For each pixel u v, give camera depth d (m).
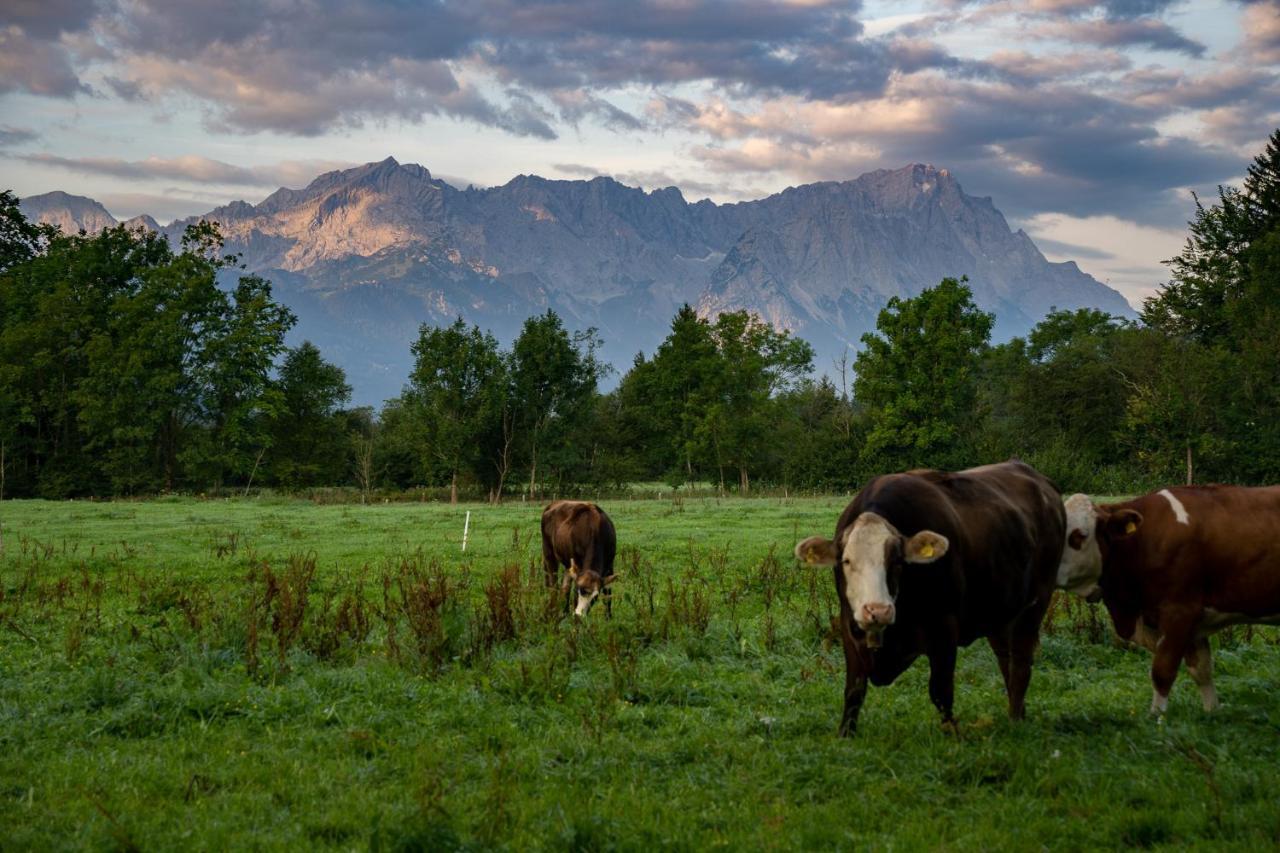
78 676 11.07
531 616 13.51
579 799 7.18
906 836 6.43
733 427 66.25
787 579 18.23
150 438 64.19
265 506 50.12
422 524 33.84
